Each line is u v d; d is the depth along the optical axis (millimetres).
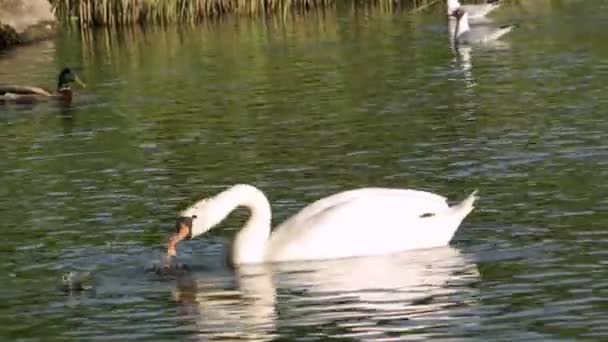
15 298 13812
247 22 40094
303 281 13906
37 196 18453
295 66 30734
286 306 13133
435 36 34875
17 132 24469
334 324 12516
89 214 17188
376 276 13945
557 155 19297
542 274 13734
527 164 18844
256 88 27766
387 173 18844
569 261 14125
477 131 21578
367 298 13227
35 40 38719
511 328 12180
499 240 15094
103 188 18750
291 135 22172
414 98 25359
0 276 14594
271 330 12438
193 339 12281
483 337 11969
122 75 31172
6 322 13070
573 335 11914
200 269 14586
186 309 13180
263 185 18422
